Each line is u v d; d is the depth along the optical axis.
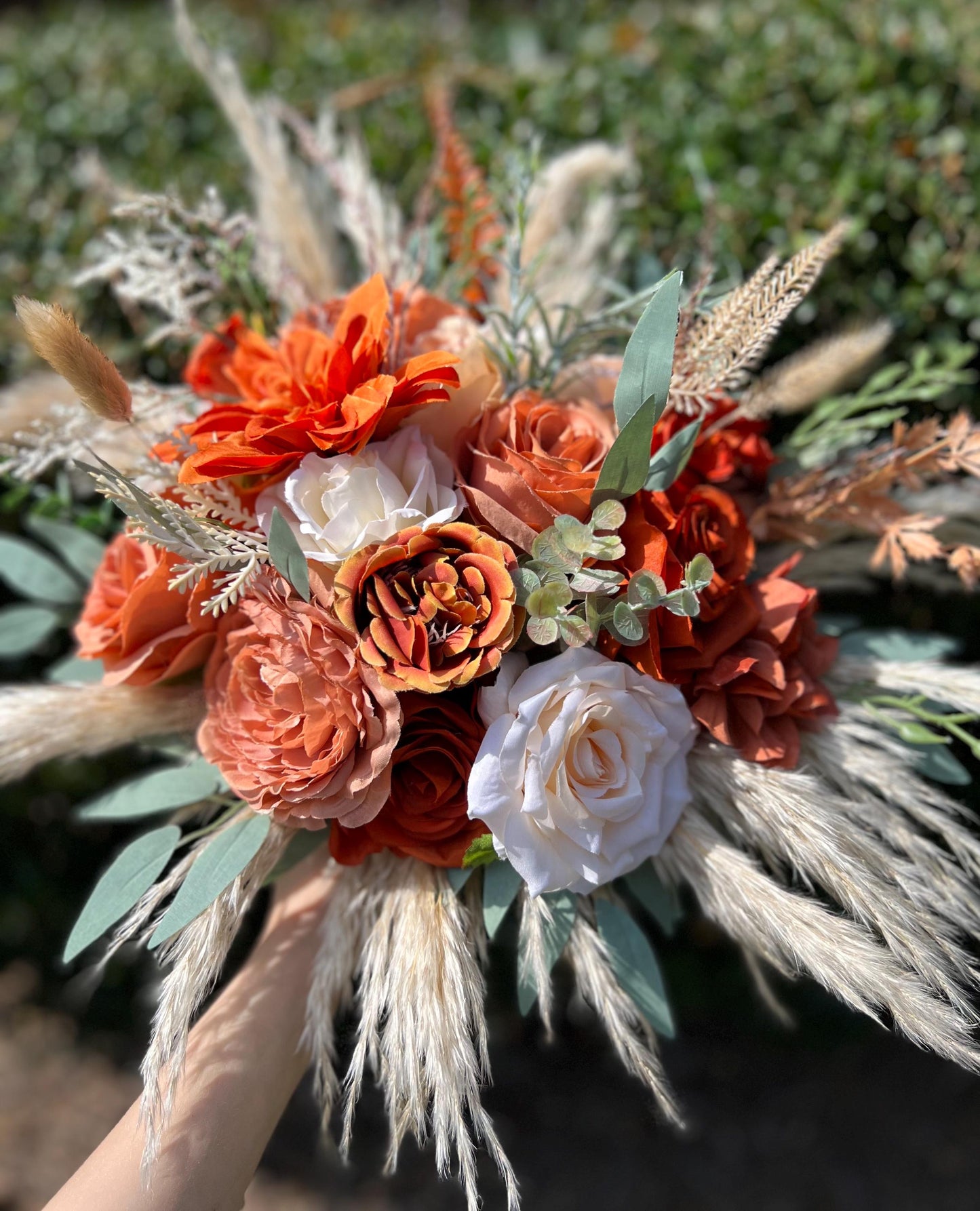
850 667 0.51
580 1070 0.93
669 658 0.46
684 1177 0.84
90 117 0.85
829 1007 0.85
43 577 0.60
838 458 0.54
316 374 0.45
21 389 0.56
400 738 0.43
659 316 0.44
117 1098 0.91
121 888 0.44
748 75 0.72
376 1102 0.91
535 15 1.17
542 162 0.66
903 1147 0.84
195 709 0.50
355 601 0.42
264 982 0.47
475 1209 0.41
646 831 0.43
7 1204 0.83
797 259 0.45
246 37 1.02
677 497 0.47
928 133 0.66
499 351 0.51
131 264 0.56
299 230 0.59
